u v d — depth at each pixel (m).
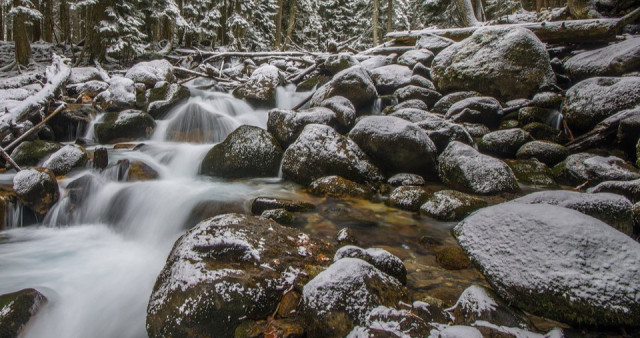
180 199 4.81
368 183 5.27
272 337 2.12
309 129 5.75
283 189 5.32
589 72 7.97
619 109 6.06
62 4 18.52
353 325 2.08
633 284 2.00
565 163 5.70
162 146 7.32
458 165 5.25
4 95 8.45
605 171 4.99
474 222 2.79
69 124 7.96
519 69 8.21
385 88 9.90
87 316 2.84
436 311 2.29
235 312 2.29
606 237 2.26
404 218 4.34
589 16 11.35
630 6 10.90
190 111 8.74
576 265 2.16
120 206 4.83
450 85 9.24
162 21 17.98
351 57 11.09
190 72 12.59
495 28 8.99
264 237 2.96
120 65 13.88
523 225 2.52
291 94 11.10
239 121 9.16
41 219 4.53
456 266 3.17
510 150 6.49
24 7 12.05
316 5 31.33
